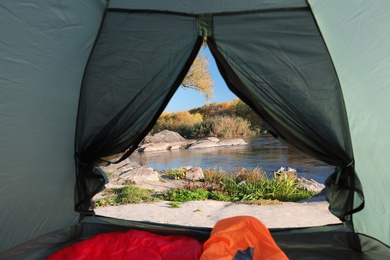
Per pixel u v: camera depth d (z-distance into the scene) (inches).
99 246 106.9
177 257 96.4
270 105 109.2
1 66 86.8
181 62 111.0
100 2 103.7
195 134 856.3
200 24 109.4
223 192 273.6
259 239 100.1
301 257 107.0
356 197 107.7
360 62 99.2
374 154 102.7
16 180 100.0
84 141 115.7
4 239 101.0
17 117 95.7
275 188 262.7
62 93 107.1
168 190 276.2
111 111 113.9
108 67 112.0
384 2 89.4
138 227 129.6
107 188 283.6
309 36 105.3
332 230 117.7
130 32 110.3
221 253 88.5
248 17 107.7
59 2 90.0
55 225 120.8
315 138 107.1
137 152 634.8
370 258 104.8
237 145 669.3
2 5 78.6
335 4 95.3
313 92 106.6
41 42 92.3
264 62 108.0
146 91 112.6
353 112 104.3
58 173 115.6
